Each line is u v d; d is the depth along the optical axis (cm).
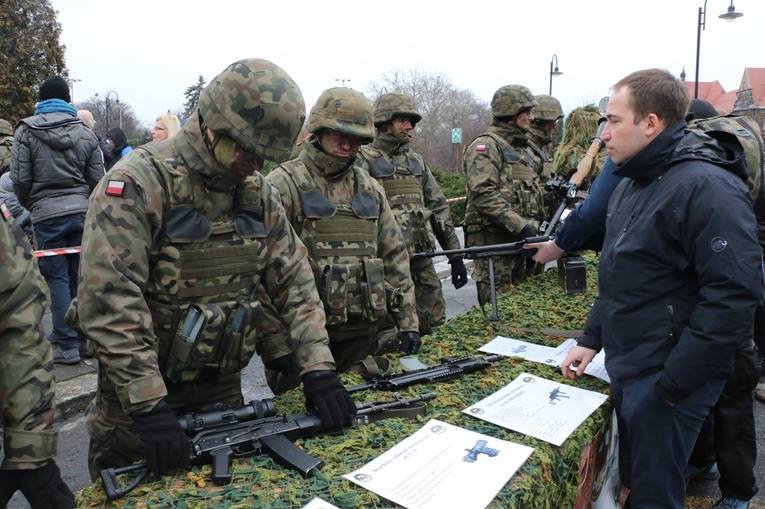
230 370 223
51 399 167
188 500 161
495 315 350
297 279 230
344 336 326
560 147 692
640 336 219
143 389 179
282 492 165
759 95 4400
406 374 255
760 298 198
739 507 297
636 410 216
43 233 481
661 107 207
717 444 295
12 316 160
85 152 493
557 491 191
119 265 187
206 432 187
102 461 223
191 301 209
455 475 176
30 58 2120
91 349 197
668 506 217
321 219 309
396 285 335
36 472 161
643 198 219
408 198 438
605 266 234
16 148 470
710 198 198
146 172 197
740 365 280
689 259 207
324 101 306
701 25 1672
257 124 191
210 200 209
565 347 305
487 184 483
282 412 222
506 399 238
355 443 195
